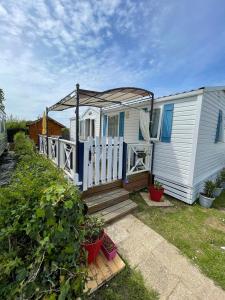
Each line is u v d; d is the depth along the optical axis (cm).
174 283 208
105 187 402
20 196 164
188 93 416
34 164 423
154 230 314
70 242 144
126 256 247
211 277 219
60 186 159
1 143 916
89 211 334
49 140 634
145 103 542
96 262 220
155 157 523
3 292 120
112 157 409
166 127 482
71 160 399
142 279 210
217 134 577
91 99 529
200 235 307
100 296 186
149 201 432
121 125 679
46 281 127
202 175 505
